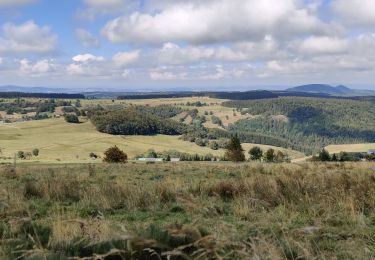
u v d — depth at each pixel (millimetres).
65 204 10289
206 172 20188
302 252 5062
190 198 8578
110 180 16609
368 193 9461
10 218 6578
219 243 4348
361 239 6121
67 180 13258
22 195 10547
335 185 10914
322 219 7609
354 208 8484
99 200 10266
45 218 8234
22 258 4773
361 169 18281
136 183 15125
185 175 19094
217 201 9672
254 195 9883
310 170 17828
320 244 5867
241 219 7957
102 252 4824
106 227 6238
